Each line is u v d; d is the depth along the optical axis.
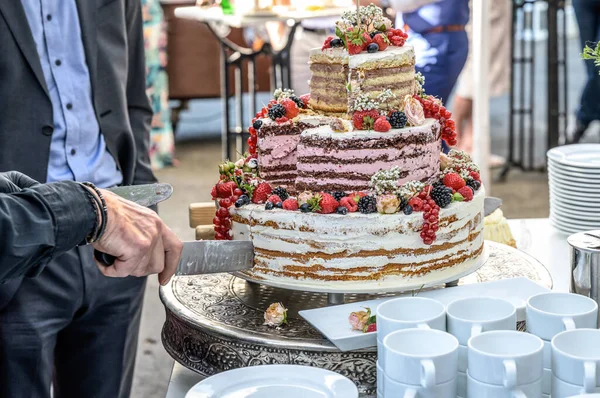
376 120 2.10
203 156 8.39
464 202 2.13
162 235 1.72
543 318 1.59
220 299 2.13
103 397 2.62
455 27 5.16
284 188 2.18
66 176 2.52
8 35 2.36
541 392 1.47
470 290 2.05
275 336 1.86
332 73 2.26
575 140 7.32
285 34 6.75
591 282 1.90
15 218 1.46
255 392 1.55
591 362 1.42
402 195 2.03
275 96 2.40
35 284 2.38
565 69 7.06
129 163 2.69
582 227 2.73
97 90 2.55
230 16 5.51
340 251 2.02
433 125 2.19
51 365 2.50
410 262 2.04
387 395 1.49
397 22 5.39
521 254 2.44
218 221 2.18
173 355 2.02
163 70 7.80
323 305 2.09
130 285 2.57
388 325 1.60
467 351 1.56
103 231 1.57
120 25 2.61
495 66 7.72
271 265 2.09
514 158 7.84
